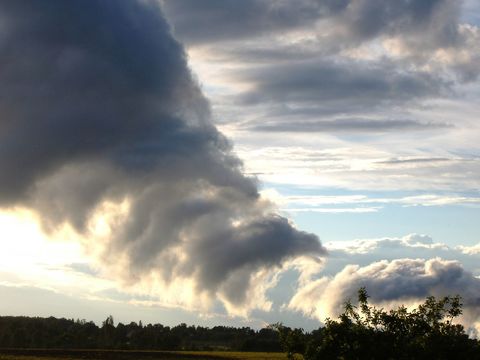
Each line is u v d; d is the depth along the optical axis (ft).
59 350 412.36
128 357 398.62
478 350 127.44
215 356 414.82
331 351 129.08
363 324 132.36
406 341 129.18
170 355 413.80
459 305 131.75
